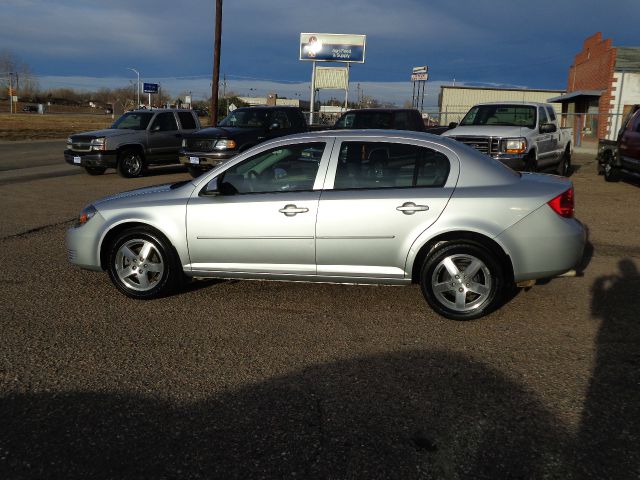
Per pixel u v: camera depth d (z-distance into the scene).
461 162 4.82
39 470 2.84
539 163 12.53
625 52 26.75
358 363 4.05
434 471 2.82
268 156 5.14
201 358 4.15
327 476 2.79
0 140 31.98
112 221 5.34
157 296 5.39
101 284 5.91
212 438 3.12
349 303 5.30
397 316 4.97
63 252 7.29
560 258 4.69
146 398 3.56
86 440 3.10
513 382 3.74
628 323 4.76
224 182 5.21
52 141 32.03
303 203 4.93
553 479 2.75
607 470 2.81
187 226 5.17
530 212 4.62
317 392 3.63
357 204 4.82
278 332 4.63
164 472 2.83
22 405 3.47
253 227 5.03
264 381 3.79
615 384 3.70
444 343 4.39
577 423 3.23
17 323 4.82
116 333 4.61
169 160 16.31
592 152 24.73
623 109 27.11
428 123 37.19
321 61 36.81
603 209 10.26
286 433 3.16
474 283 4.73
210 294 5.60
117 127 16.00
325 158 5.02
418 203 4.71
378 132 5.10
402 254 4.79
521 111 12.70
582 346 4.31
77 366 4.01
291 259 5.03
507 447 3.02
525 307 5.17
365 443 3.06
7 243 7.79
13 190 12.86
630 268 6.42
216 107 25.11
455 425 3.23
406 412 3.38
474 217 4.63
